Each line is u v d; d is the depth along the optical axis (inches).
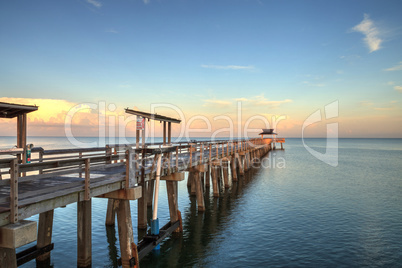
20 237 189.8
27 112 350.9
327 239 481.4
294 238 485.4
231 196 810.8
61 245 431.2
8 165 194.5
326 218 601.6
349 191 884.6
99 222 549.0
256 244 458.6
